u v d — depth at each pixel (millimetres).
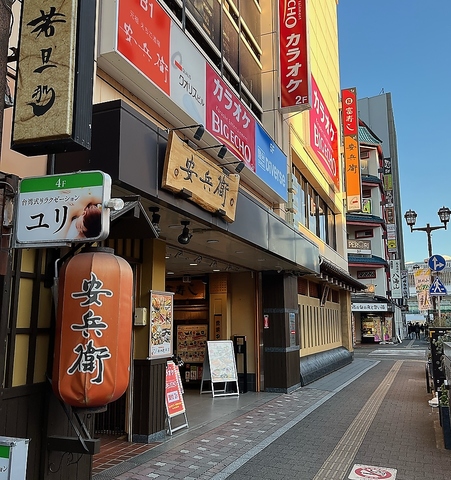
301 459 6316
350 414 9266
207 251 9070
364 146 40312
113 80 5820
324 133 16969
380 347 35062
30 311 4539
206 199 6145
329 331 19109
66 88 3623
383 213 42781
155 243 7695
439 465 6051
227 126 8344
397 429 7996
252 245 8328
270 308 12391
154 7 6195
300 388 12812
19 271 4344
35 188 3727
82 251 4223
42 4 3822
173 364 8297
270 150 10633
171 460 6277
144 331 7438
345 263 21125
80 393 3801
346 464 6102
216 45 9055
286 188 11664
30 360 4461
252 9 11469
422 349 31703
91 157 4684
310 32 15523
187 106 6898
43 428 4523
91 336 3857
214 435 7598
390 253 44938
